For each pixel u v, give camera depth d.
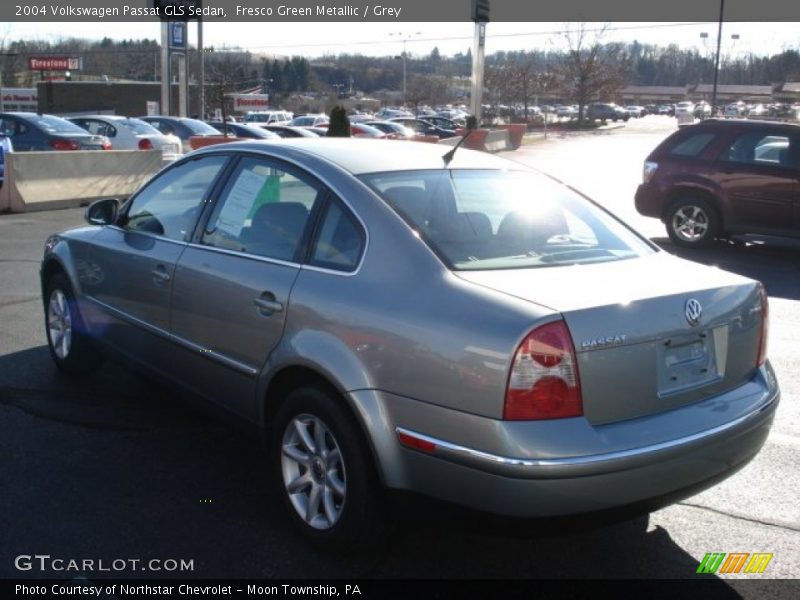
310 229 3.85
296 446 3.75
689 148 11.70
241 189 4.34
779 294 8.91
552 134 56.34
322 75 109.50
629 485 3.07
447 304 3.23
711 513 4.10
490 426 3.00
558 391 3.00
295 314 3.67
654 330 3.23
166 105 31.77
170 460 4.52
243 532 3.78
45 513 3.89
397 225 3.59
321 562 3.56
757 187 11.03
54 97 55.44
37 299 8.00
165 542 3.67
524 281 3.36
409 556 3.63
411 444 3.21
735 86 118.50
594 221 4.27
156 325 4.64
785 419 5.36
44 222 13.72
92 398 5.41
